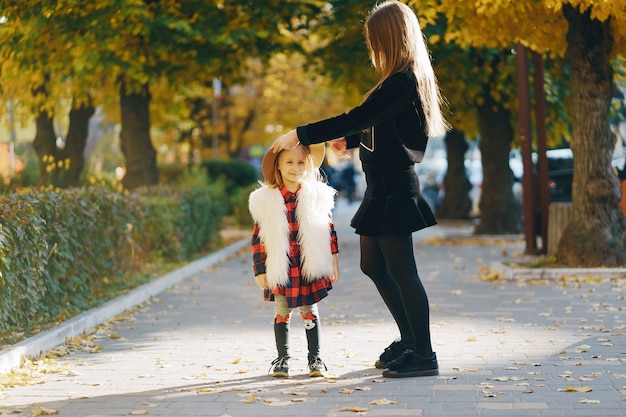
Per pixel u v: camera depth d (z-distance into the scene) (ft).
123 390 24.41
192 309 40.14
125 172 70.54
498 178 80.28
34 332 31.65
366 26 24.97
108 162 130.31
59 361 28.55
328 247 25.32
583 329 32.45
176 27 57.57
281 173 25.23
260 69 132.67
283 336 25.76
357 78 72.38
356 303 40.75
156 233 54.70
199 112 131.34
